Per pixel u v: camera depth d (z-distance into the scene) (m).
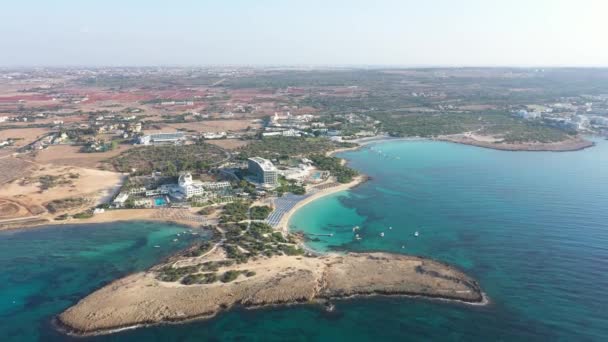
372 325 147.50
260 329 145.88
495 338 139.62
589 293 162.25
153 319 149.00
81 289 169.25
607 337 138.12
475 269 182.25
